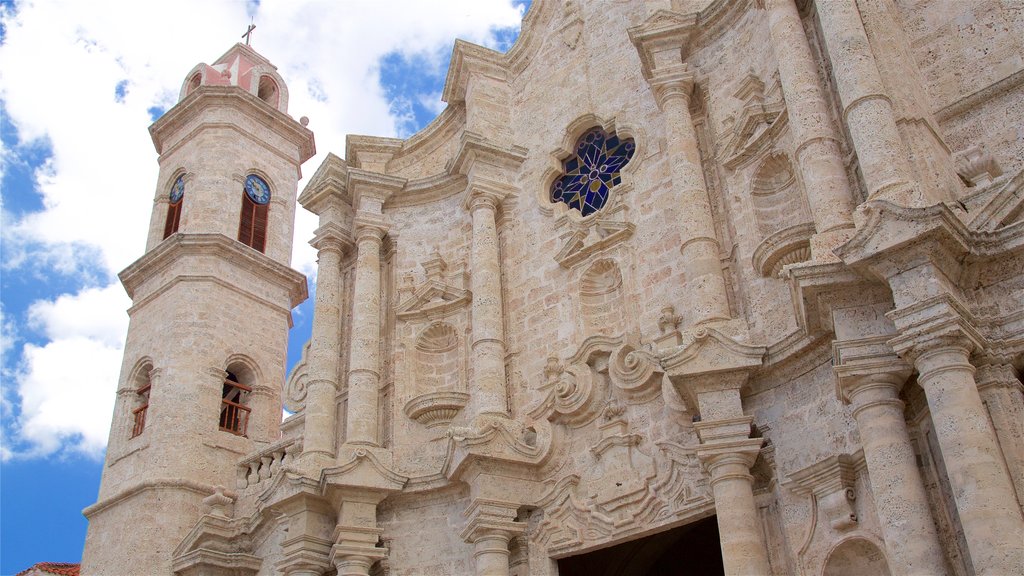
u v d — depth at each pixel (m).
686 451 17.92
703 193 19.61
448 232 25.48
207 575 23.58
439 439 22.50
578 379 20.34
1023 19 15.80
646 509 18.31
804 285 13.92
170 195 33.53
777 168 18.95
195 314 29.30
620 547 21.45
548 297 22.39
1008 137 15.09
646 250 20.89
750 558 15.40
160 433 27.09
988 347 12.62
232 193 32.41
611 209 21.92
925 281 12.64
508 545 20.00
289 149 35.31
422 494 21.33
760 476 16.62
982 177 14.46
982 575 10.98
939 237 12.54
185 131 34.12
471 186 24.16
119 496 26.61
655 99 21.67
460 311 23.98
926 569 12.09
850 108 14.90
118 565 25.45
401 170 27.47
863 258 13.02
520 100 25.84
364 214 25.56
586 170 23.75
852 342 13.53
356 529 20.58
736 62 20.81
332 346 24.47
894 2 17.30
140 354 29.69
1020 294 12.91
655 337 19.62
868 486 14.73
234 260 31.09
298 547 20.94
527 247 23.53
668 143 20.55
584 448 20.00
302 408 27.09
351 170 25.67
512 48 26.36
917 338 12.45
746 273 18.45
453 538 20.75
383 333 24.69
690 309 19.19
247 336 30.42
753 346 16.55
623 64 23.70
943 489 13.10
